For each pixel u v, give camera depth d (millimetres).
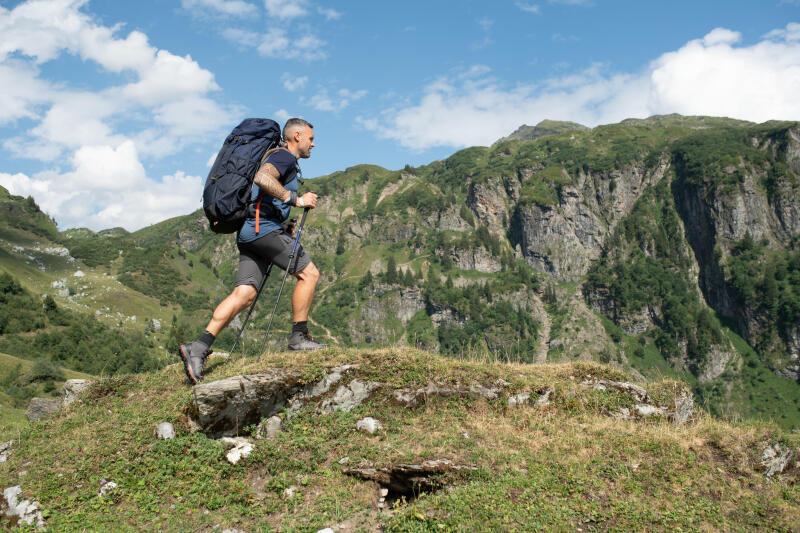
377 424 7879
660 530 5836
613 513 6125
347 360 8641
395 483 6867
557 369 10047
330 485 6750
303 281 8555
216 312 7926
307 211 8102
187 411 7473
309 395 8180
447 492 6531
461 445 7434
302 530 5824
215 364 8727
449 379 8797
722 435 8117
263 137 7680
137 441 7246
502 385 9016
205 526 5918
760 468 7445
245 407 7652
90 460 6934
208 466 6863
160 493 6445
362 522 6090
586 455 7449
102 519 5926
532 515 5930
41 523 5871
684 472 7152
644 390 9602
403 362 8867
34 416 9211
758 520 6172
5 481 6645
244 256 8086
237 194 7340
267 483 6680
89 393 8547
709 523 6035
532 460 7219
